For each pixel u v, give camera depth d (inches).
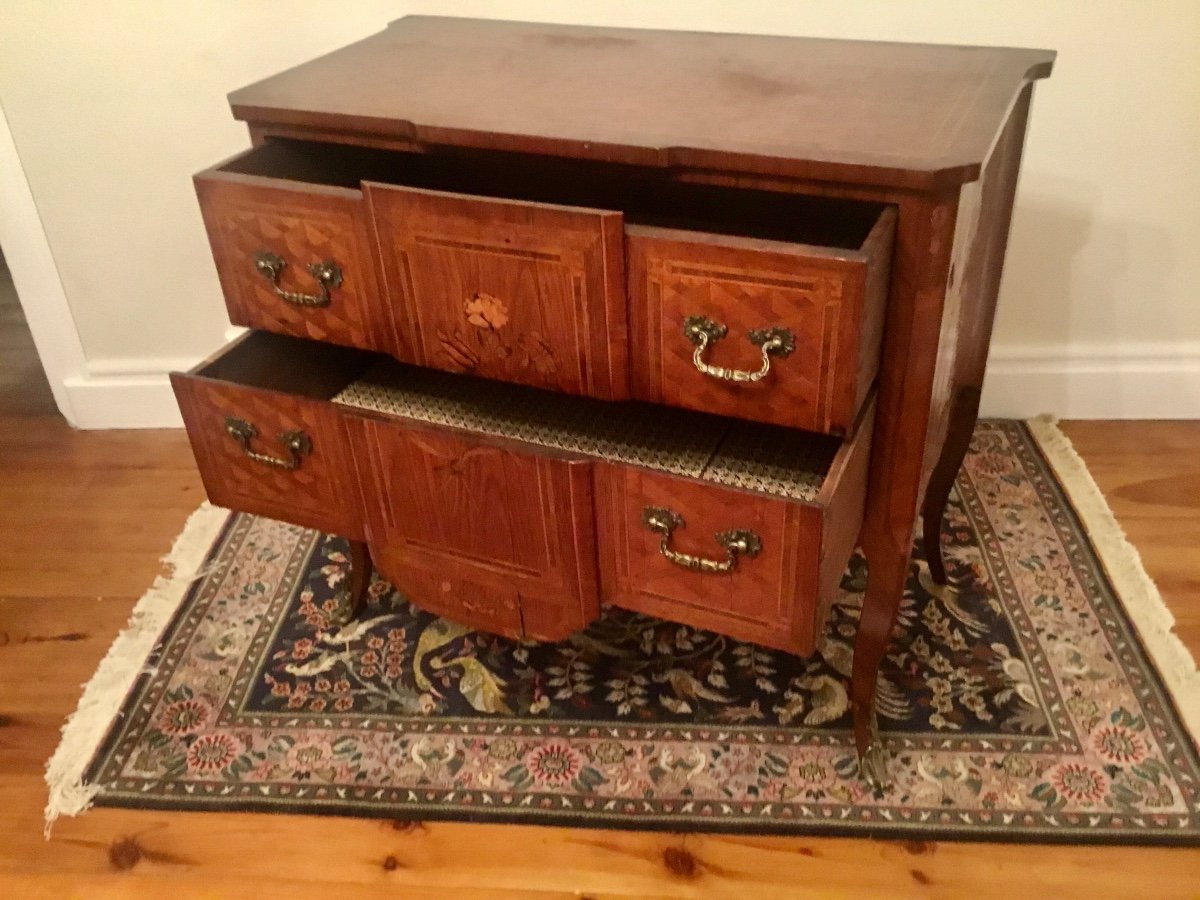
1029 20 58.7
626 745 49.0
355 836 45.6
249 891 43.6
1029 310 68.4
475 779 47.7
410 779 47.8
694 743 48.9
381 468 44.8
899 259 36.4
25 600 59.8
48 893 43.9
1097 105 60.7
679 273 36.1
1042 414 71.8
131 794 47.5
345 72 47.6
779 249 34.4
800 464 44.8
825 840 44.7
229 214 42.6
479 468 42.5
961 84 42.6
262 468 47.7
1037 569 58.5
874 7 59.2
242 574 60.7
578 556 43.0
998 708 50.1
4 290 94.9
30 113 64.5
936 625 55.0
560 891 43.2
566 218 36.3
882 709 50.3
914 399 39.0
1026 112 45.6
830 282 33.9
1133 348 68.8
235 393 45.4
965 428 52.0
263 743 49.8
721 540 39.1
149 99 64.1
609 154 38.1
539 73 46.6
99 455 73.0
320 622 56.9
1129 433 70.2
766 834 45.0
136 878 44.3
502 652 54.4
